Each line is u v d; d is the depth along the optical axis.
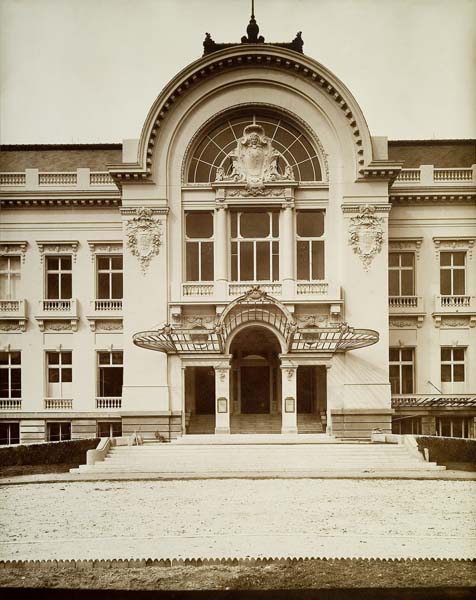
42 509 23.47
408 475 29.55
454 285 43.78
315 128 40.38
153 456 33.03
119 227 43.62
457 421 41.62
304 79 40.25
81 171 43.38
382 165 39.38
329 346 38.41
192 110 40.38
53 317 43.09
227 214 40.12
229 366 38.38
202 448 33.81
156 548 18.95
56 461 34.47
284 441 35.72
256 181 39.84
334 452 33.31
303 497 25.16
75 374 42.94
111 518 22.20
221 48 42.03
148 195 39.97
